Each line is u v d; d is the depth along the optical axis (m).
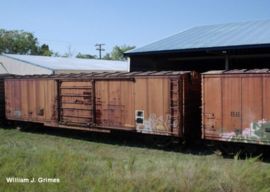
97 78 20.67
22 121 26.28
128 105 19.34
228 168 9.29
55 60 44.31
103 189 8.27
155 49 25.14
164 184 8.28
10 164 10.35
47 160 10.48
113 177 8.98
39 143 20.44
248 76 15.49
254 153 16.02
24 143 19.28
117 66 46.91
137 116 18.94
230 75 15.98
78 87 21.72
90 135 22.88
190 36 27.33
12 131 25.70
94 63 46.66
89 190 8.57
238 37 23.88
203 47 22.83
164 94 17.89
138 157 15.88
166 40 27.34
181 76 17.45
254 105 15.34
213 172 9.16
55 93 23.08
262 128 15.12
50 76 23.58
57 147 16.98
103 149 18.55
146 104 18.56
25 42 94.31
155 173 9.00
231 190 8.17
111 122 20.16
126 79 19.34
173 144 18.34
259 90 15.20
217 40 24.22
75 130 24.98
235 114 15.87
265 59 26.19
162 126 17.97
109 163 10.22
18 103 26.08
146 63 28.14
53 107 23.30
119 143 20.17
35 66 39.94
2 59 43.81
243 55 24.22
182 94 17.47
